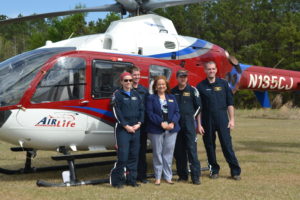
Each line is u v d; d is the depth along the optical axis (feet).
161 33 21.80
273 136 37.73
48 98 16.52
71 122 17.06
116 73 18.47
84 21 123.34
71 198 14.73
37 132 16.43
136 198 14.73
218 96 18.20
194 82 22.11
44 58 17.01
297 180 18.22
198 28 125.29
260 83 30.96
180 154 17.93
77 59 17.38
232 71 25.96
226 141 18.30
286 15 124.98
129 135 16.30
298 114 66.18
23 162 23.98
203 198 14.85
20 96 16.10
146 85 19.52
